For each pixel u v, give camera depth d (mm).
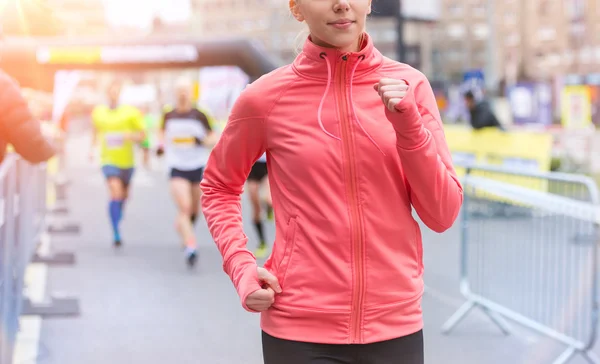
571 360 5422
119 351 5590
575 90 15602
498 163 12812
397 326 2414
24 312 6504
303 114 2408
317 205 2371
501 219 6363
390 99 2199
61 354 5523
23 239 5879
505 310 5938
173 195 8625
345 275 2354
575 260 6637
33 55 11086
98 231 11164
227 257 2531
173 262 8859
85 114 46094
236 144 2518
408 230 2422
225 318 6461
